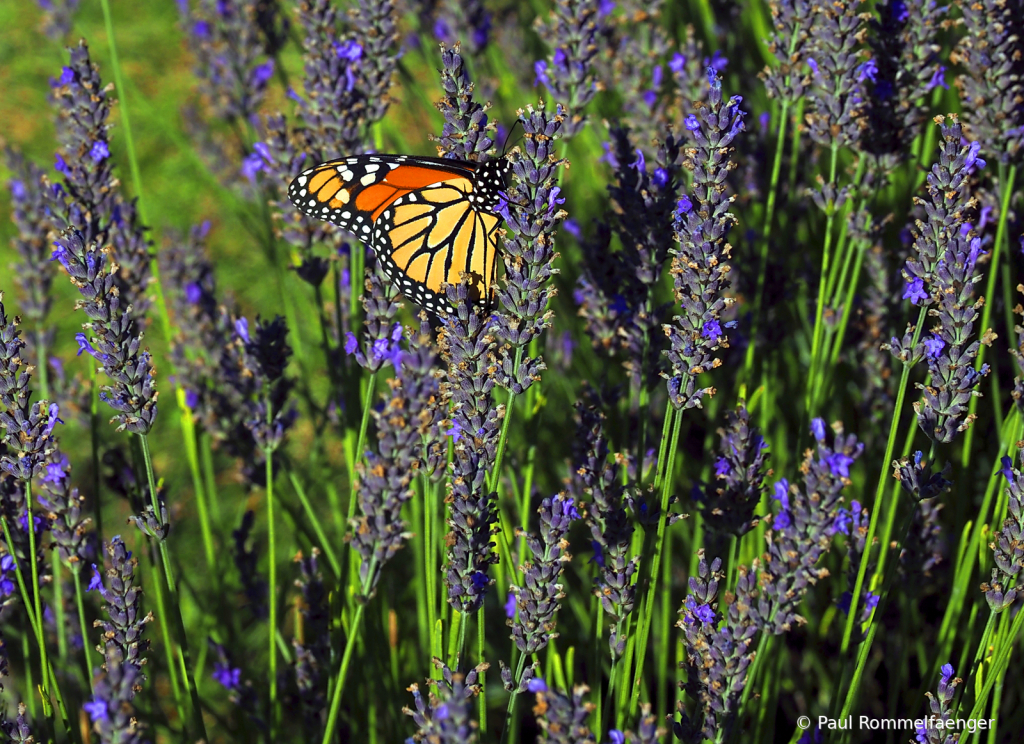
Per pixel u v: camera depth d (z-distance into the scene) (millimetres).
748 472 1036
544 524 1004
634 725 1056
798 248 1129
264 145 1084
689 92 1113
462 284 1005
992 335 1005
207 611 1163
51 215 1065
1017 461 1052
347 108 1071
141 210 1144
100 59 2268
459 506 1003
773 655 1066
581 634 1134
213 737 1166
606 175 1168
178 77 2350
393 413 993
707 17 1167
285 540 1305
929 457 1017
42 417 1011
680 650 1079
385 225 1037
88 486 1402
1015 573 1019
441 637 1021
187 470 1483
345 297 1101
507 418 1012
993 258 1063
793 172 1100
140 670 1021
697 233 1002
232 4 1179
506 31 1253
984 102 1057
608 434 1094
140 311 1095
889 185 1130
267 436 1058
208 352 1141
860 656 1035
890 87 1064
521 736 1153
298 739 1146
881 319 1110
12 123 2256
